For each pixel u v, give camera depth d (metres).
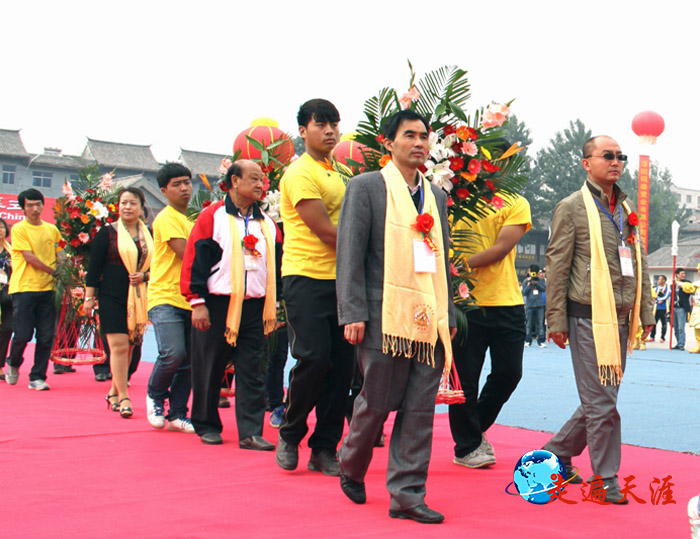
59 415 6.38
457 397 3.79
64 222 8.25
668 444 5.56
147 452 4.88
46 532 3.15
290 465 4.39
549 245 4.12
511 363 4.71
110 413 6.55
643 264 4.15
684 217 79.38
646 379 10.26
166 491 3.87
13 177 52.28
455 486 4.11
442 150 4.54
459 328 4.54
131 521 3.31
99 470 4.34
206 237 5.09
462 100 4.71
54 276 8.23
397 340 3.41
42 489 3.87
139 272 6.44
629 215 4.10
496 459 4.89
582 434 4.09
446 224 3.75
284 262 4.43
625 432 6.09
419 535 3.16
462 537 3.15
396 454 3.48
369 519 3.40
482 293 4.68
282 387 6.17
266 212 5.95
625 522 3.43
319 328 4.26
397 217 3.51
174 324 5.74
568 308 4.05
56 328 8.91
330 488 3.98
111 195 8.57
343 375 4.39
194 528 3.22
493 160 4.68
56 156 54.00
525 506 3.69
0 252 9.02
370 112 4.65
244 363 5.16
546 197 66.38
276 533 3.16
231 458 4.74
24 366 10.50
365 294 3.49
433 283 3.55
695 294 16.77
